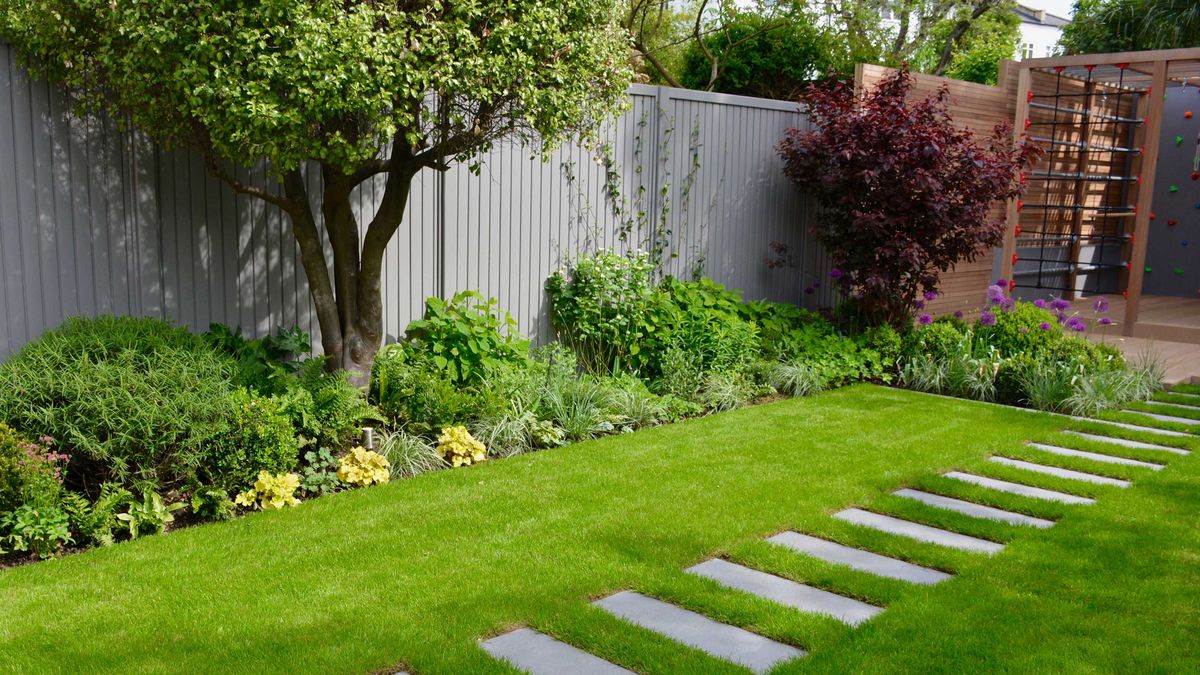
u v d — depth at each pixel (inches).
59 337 169.0
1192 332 371.9
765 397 278.7
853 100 322.3
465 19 181.0
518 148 259.8
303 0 163.9
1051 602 128.5
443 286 248.4
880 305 323.6
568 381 240.8
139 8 156.4
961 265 403.5
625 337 274.7
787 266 356.5
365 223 235.5
